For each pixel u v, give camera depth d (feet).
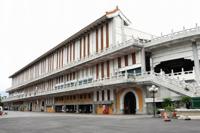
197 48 93.40
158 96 94.27
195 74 91.35
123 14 133.28
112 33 126.93
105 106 126.00
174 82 84.28
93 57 130.52
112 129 43.11
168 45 101.76
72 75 163.94
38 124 58.34
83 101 148.87
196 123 53.01
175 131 37.99
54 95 179.01
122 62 118.93
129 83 101.55
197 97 73.41
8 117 96.07
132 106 118.11
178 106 81.97
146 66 111.34
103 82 114.21
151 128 43.50
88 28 143.95
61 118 84.94
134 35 137.59
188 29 93.50
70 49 168.14
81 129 44.16
